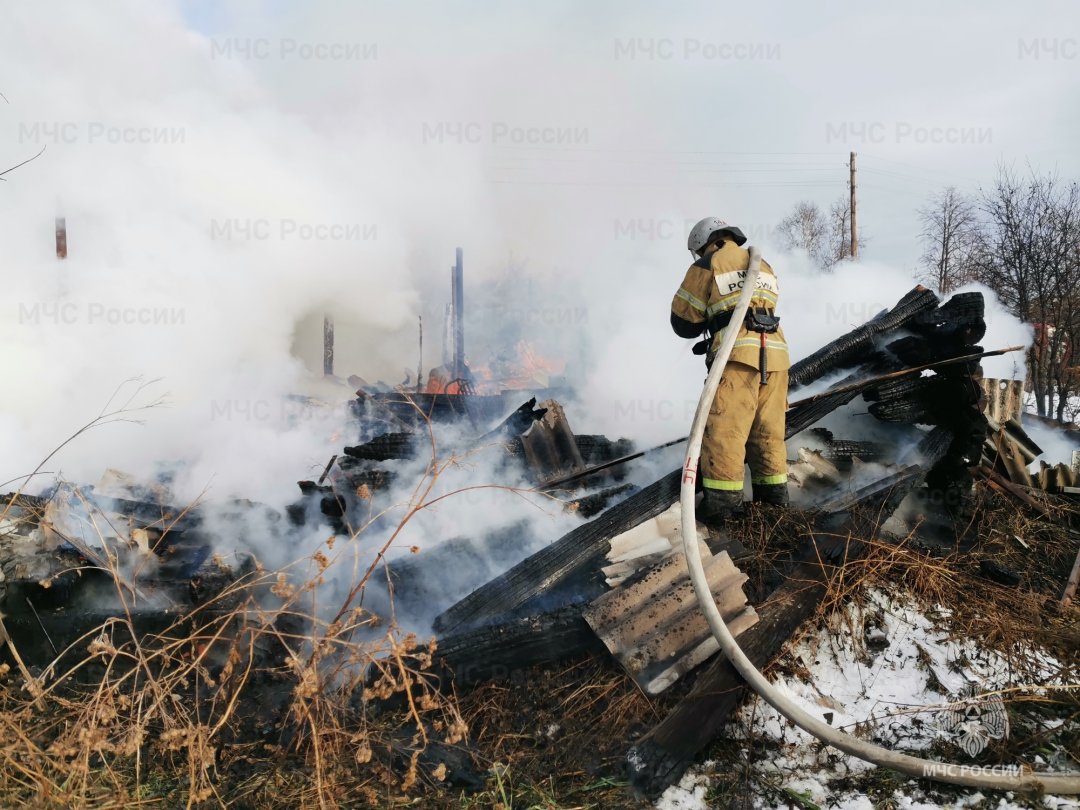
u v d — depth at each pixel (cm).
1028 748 284
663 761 276
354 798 265
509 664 323
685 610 319
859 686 321
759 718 298
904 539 401
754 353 373
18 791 250
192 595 359
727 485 373
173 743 262
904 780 270
